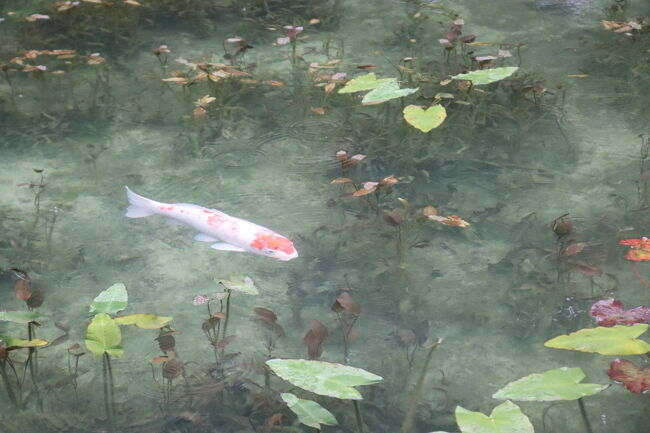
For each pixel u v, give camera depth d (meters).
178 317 3.80
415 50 6.79
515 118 5.58
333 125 5.55
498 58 6.09
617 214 4.55
